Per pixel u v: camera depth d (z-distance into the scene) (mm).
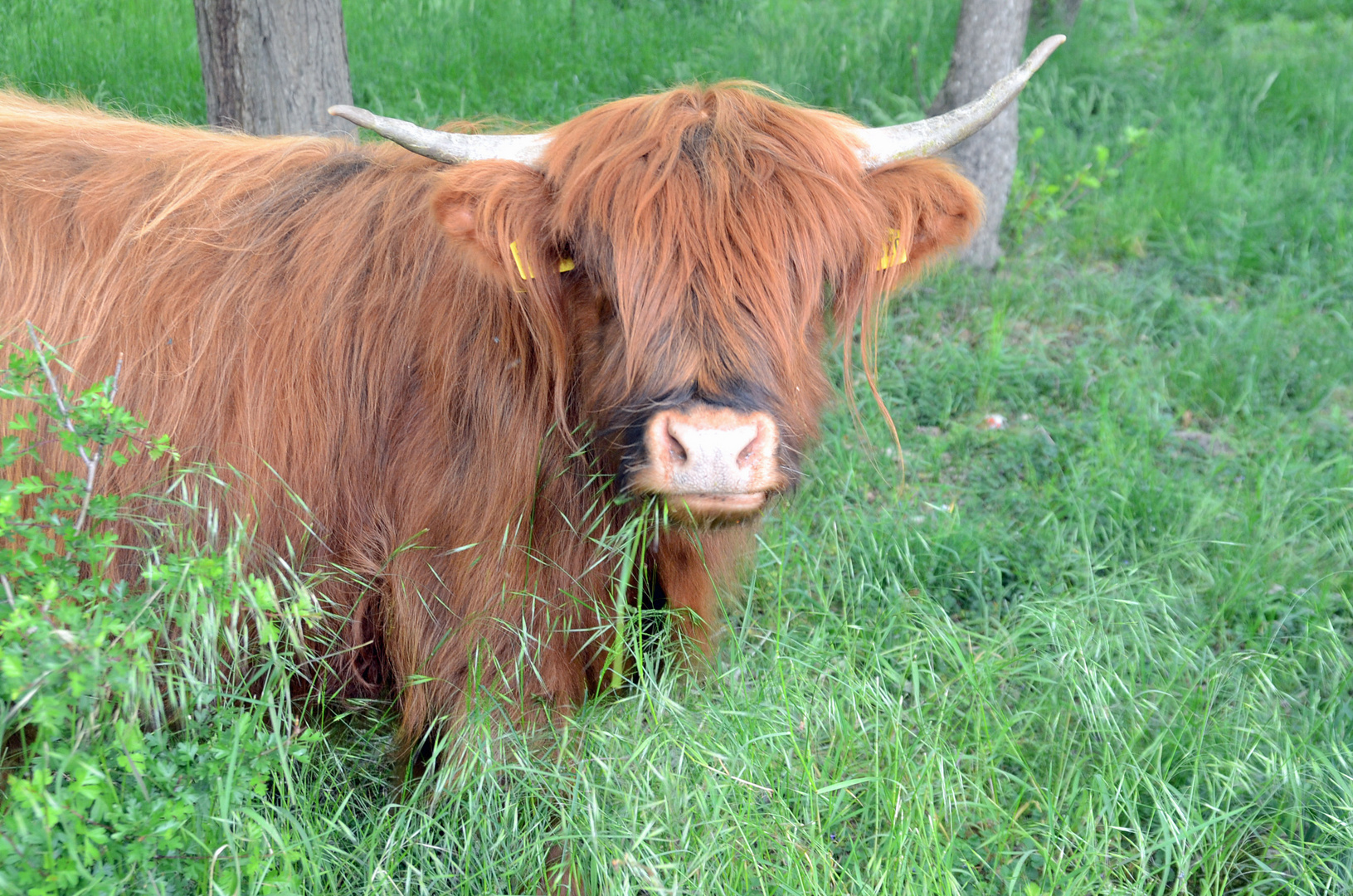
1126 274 6539
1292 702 3434
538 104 7031
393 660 3020
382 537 2936
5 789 2588
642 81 7551
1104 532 4344
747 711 2951
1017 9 6262
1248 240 6758
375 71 7016
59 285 2877
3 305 2861
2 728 1946
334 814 2736
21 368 2363
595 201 2461
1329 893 2818
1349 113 8508
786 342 2482
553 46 7859
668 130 2529
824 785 2865
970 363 5457
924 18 8906
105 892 2055
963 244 2988
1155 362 5758
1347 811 2910
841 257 2582
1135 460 4723
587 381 2648
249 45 4750
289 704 2588
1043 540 4285
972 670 3277
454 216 2488
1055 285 6453
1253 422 5199
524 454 2777
